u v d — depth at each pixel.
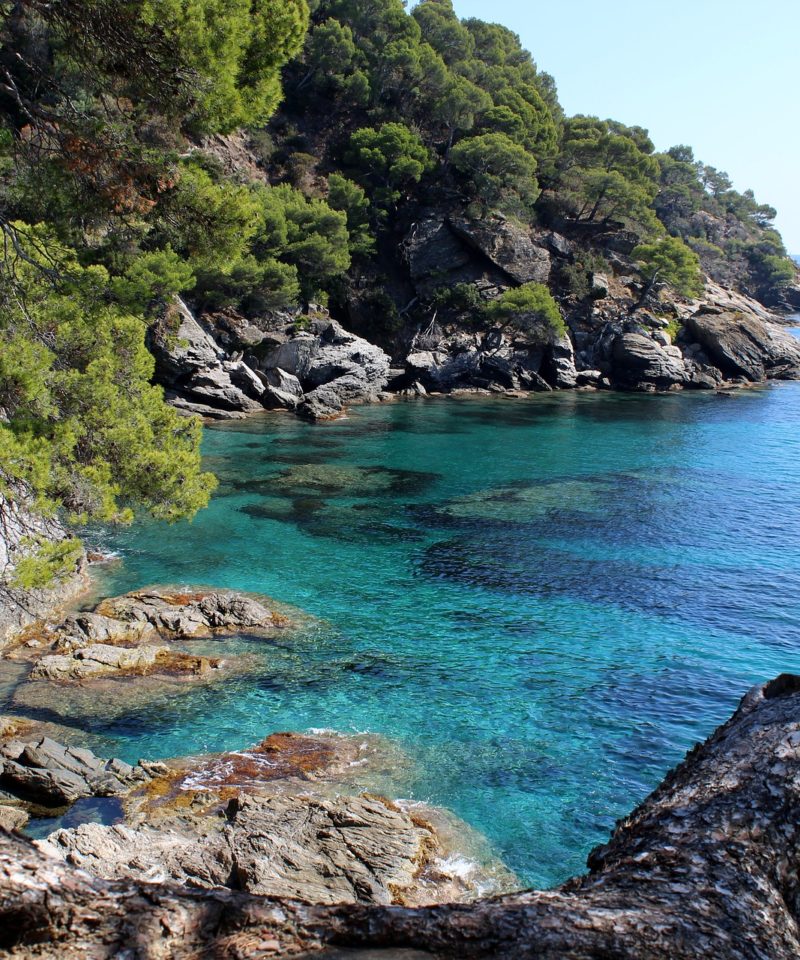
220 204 15.99
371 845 16.50
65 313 20.11
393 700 23.48
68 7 13.63
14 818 17.02
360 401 81.81
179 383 69.75
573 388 95.06
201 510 41.91
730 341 101.81
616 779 19.88
